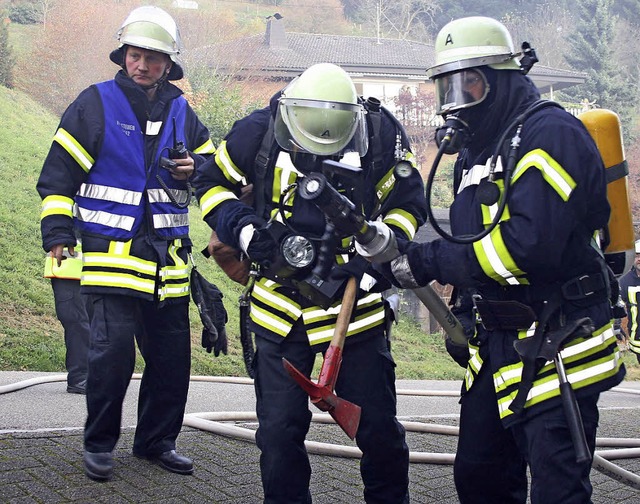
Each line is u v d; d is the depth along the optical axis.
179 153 3.81
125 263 3.69
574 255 2.40
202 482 3.66
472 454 2.71
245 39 28.80
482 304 2.52
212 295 3.98
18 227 12.00
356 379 2.97
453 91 2.54
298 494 2.88
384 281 2.88
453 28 2.55
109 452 3.64
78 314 5.97
